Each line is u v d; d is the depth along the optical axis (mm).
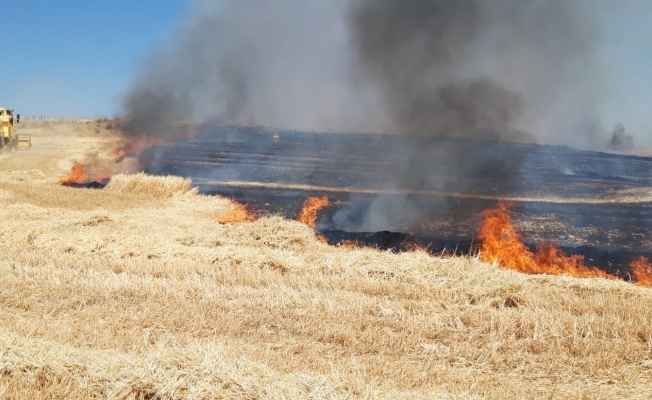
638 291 11750
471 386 7066
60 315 9133
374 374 7289
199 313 9320
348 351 8164
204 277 11672
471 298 11047
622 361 8102
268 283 11500
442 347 8461
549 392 7141
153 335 8398
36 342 7121
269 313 9523
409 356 8062
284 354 7867
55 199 23797
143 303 9766
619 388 7320
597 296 11273
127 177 27891
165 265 12445
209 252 13492
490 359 8078
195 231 17359
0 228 15141
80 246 13766
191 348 6996
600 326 9234
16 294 9961
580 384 7410
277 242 15180
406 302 10523
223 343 8062
